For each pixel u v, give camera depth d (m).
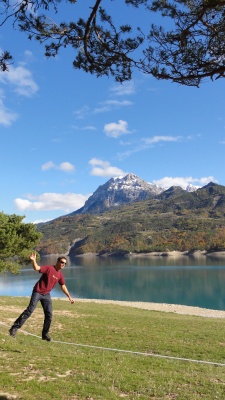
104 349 12.04
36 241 32.53
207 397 7.18
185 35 6.52
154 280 94.25
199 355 12.79
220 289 73.88
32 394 6.33
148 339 15.13
